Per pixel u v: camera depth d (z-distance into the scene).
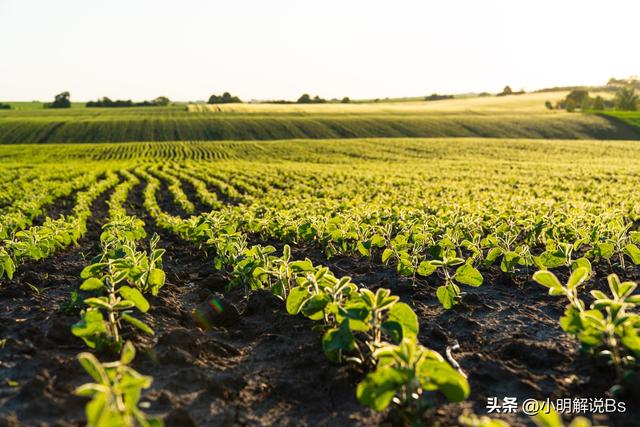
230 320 5.55
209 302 5.69
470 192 24.62
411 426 3.18
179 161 54.41
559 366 4.22
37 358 4.27
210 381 3.89
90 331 4.08
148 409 3.56
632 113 102.56
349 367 4.14
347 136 85.19
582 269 3.76
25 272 7.78
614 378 3.84
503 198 21.12
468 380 4.02
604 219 10.89
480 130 87.12
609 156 54.44
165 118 105.75
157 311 5.64
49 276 7.87
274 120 99.19
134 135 88.25
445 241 7.54
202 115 111.25
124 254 6.16
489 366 4.16
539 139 79.19
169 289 7.01
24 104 183.88
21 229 11.90
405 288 6.76
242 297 6.62
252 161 54.47
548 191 25.47
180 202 21.31
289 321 5.39
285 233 10.05
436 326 5.36
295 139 83.62
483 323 5.48
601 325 3.54
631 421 3.31
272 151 64.06
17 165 46.81
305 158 56.66
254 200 20.61
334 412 3.62
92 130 91.88
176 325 5.42
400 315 3.74
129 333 4.77
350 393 3.83
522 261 6.86
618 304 3.50
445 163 48.31
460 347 4.81
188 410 3.58
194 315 5.61
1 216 12.27
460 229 9.38
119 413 2.58
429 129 88.44
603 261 8.27
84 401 3.56
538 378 4.01
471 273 5.50
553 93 193.12
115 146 72.56
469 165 45.38
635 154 55.88
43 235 8.63
